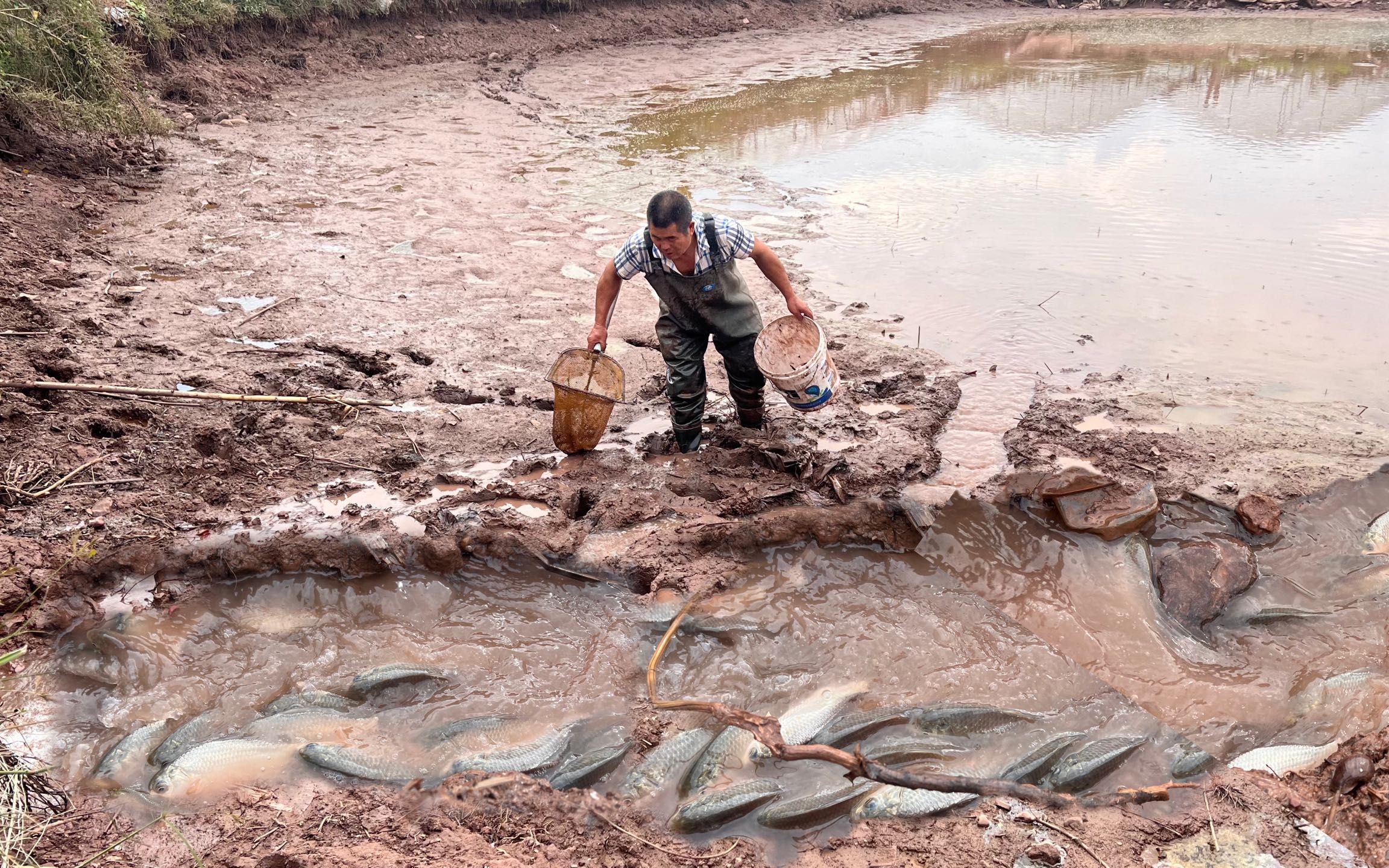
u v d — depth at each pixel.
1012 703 4.15
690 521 5.17
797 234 9.92
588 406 5.60
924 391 6.62
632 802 3.65
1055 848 3.41
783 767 3.82
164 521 5.06
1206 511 5.33
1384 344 7.25
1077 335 7.53
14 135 10.34
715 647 4.48
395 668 4.25
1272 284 8.43
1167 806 3.63
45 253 8.48
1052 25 28.72
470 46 20.36
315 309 7.83
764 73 20.28
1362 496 5.36
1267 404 6.38
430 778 3.77
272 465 5.64
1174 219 10.20
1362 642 4.44
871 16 29.72
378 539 4.96
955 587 4.88
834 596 4.82
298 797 3.66
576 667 4.36
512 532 5.02
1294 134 13.87
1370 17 27.59
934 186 11.70
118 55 11.38
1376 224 9.88
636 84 18.94
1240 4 30.45
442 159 12.85
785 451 5.74
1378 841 3.41
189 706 4.13
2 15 10.10
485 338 7.46
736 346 5.66
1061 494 5.27
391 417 6.23
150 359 6.72
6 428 5.61
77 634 4.51
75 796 3.63
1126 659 4.41
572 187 11.68
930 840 3.47
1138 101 16.55
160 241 9.23
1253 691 4.21
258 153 12.70
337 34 18.48
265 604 4.77
